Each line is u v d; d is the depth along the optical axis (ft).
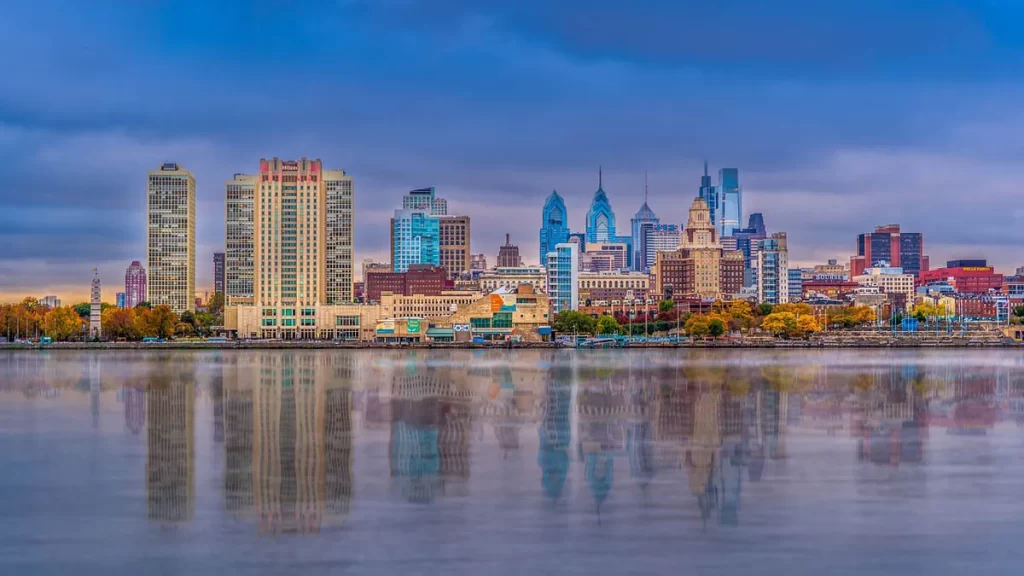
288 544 309.42
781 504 354.54
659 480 393.70
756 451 458.09
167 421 567.18
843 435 508.53
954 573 285.84
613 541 311.27
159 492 374.63
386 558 296.51
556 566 289.74
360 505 353.10
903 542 310.86
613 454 450.30
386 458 440.86
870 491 374.43
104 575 284.82
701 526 327.47
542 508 348.59
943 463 427.74
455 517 337.11
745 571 286.46
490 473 406.62
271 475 403.54
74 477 401.08
